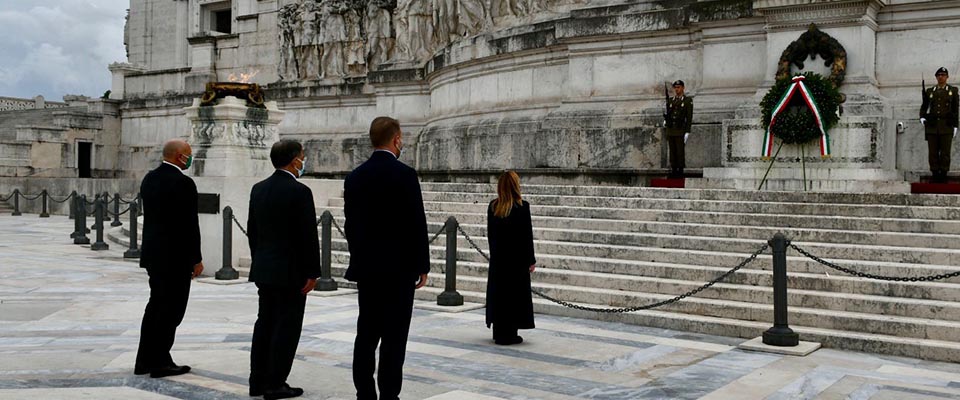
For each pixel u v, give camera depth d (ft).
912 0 54.08
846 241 36.83
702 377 25.20
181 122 122.93
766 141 52.80
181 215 24.22
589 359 27.61
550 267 40.42
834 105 50.85
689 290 35.32
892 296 32.04
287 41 106.22
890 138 52.31
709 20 59.52
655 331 32.83
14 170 118.21
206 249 49.16
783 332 29.63
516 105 72.84
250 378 22.49
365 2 99.66
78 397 22.02
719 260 36.83
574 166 64.80
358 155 96.17
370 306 20.51
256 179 50.26
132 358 26.78
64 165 124.26
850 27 53.42
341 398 22.34
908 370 26.55
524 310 29.81
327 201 57.72
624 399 22.58
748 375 25.45
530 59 71.36
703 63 60.70
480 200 52.01
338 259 48.47
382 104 93.76
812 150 52.16
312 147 100.01
